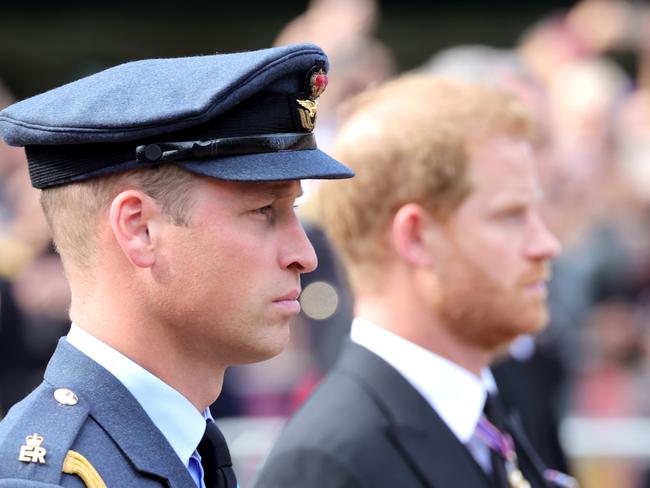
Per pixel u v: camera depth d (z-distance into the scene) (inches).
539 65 1157.7
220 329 275.4
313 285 654.5
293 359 699.4
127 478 265.1
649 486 721.0
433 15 1419.8
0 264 717.3
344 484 356.8
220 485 284.7
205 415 289.1
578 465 727.1
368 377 381.7
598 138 1035.9
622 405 831.1
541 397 549.3
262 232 278.4
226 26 1408.7
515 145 394.0
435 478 367.9
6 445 262.2
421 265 387.2
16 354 705.6
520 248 389.1
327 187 402.6
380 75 800.3
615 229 904.3
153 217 272.8
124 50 1398.9
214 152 272.7
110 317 276.7
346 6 920.9
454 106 392.2
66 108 275.0
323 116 757.9
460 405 386.6
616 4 1238.3
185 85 272.8
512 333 390.6
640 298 888.3
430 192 385.7
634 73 1248.2
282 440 371.2
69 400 270.8
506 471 387.9
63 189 278.7
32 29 1382.9
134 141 270.7
